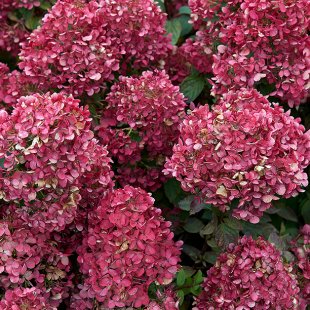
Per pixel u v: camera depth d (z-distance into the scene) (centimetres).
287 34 106
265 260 103
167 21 131
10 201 99
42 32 110
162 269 100
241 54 107
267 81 110
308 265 109
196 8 117
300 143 99
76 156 98
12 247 97
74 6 108
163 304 101
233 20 110
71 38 108
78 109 99
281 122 100
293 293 104
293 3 104
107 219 99
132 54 114
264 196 98
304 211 123
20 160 96
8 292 96
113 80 117
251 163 97
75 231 105
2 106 116
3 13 129
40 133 95
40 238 99
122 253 98
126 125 115
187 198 107
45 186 97
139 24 113
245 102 102
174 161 101
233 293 103
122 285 97
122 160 112
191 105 111
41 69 110
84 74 111
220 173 99
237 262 104
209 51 115
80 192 102
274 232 119
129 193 98
